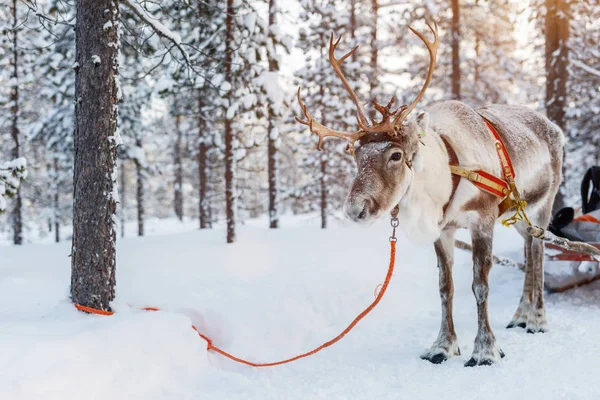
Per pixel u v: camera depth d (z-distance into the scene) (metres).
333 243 11.30
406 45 17.83
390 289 7.17
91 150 5.14
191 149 25.84
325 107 16.80
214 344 5.44
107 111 5.17
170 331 4.71
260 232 15.09
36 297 5.89
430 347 5.18
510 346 5.18
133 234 30.38
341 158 17.33
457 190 4.80
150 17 6.30
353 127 16.64
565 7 13.62
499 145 5.16
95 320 4.83
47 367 3.69
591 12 13.91
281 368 4.88
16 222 21.17
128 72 14.71
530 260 6.09
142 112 17.41
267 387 4.32
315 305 6.43
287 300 6.19
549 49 13.95
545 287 7.11
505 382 4.20
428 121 4.53
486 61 18.98
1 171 6.25
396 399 3.96
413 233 4.74
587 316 6.15
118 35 5.28
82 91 5.15
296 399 4.03
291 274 7.60
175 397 4.10
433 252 9.57
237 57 11.26
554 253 6.76
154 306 5.75
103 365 4.02
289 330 5.71
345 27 17.03
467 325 6.05
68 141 17.73
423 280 7.69
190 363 4.57
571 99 17.84
